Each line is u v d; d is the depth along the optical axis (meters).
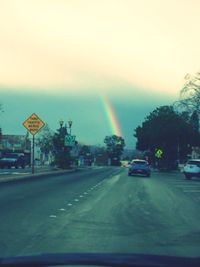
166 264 4.20
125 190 29.36
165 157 94.00
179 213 18.05
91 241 11.48
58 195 24.66
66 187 31.02
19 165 69.12
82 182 37.47
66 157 68.75
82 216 16.38
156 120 92.38
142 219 16.00
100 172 64.81
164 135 89.50
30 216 16.02
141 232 13.13
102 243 11.23
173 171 85.62
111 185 34.25
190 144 90.06
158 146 94.56
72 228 13.55
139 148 119.50
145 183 37.97
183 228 14.09
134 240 11.77
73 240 11.58
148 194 26.75
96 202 21.41
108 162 181.38
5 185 30.97
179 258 4.57
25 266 3.92
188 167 51.31
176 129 88.44
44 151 115.81
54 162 70.19
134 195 25.72
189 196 26.61
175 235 12.73
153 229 13.76
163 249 10.66
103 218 15.98
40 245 10.80
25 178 38.00
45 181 37.41
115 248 10.62
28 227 13.56
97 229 13.48
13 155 68.38
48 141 111.31
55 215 16.44
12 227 13.48
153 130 92.00
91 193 26.48
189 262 4.40
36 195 24.30
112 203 21.12
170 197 25.36
